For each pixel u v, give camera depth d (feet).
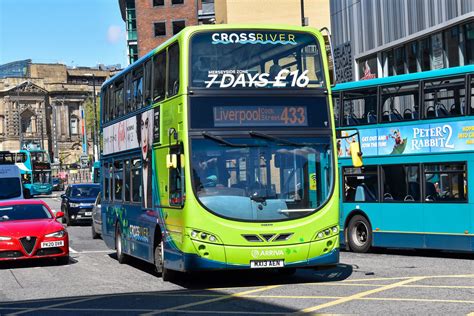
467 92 61.36
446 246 62.59
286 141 46.34
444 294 41.09
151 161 53.88
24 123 618.03
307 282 49.29
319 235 45.70
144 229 56.34
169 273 51.72
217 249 44.50
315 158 46.60
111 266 65.21
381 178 68.64
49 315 39.55
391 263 60.39
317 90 47.60
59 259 67.62
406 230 66.08
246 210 44.96
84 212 124.47
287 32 47.96
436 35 102.53
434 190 63.82
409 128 65.98
